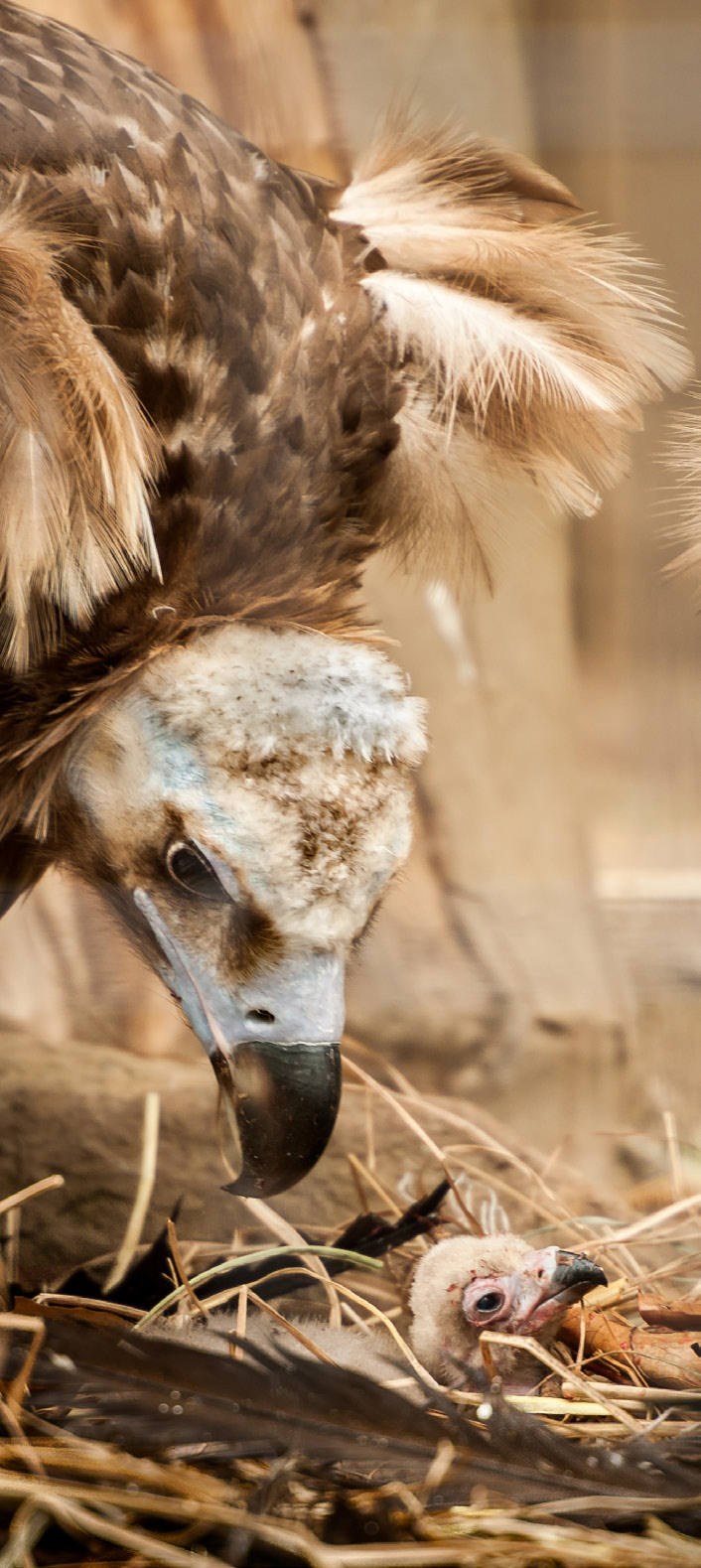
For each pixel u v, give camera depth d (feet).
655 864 12.75
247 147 12.12
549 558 12.94
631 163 12.14
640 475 12.42
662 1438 11.71
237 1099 11.85
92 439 11.79
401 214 12.24
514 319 12.19
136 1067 12.53
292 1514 11.53
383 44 12.51
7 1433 11.62
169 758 11.85
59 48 12.05
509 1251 12.00
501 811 13.00
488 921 12.66
